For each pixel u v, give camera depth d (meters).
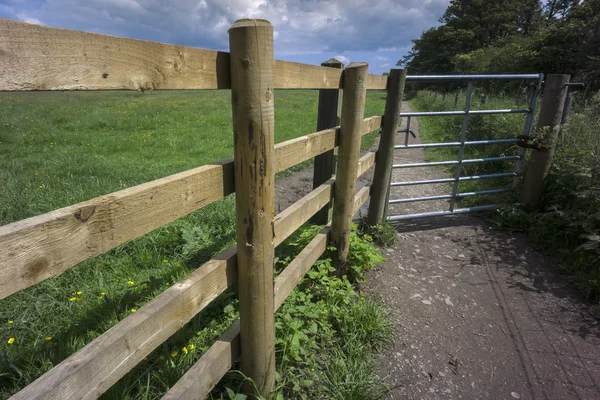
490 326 2.57
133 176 5.13
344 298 2.54
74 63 0.82
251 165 1.32
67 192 4.09
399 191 5.36
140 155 6.86
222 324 2.15
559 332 2.53
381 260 2.96
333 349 2.17
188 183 1.20
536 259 3.44
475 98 12.21
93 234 0.91
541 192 4.01
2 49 0.69
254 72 1.22
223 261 1.46
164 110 14.62
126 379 1.69
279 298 1.84
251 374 1.66
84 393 0.92
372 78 2.78
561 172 3.79
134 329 1.05
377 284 2.96
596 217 3.20
